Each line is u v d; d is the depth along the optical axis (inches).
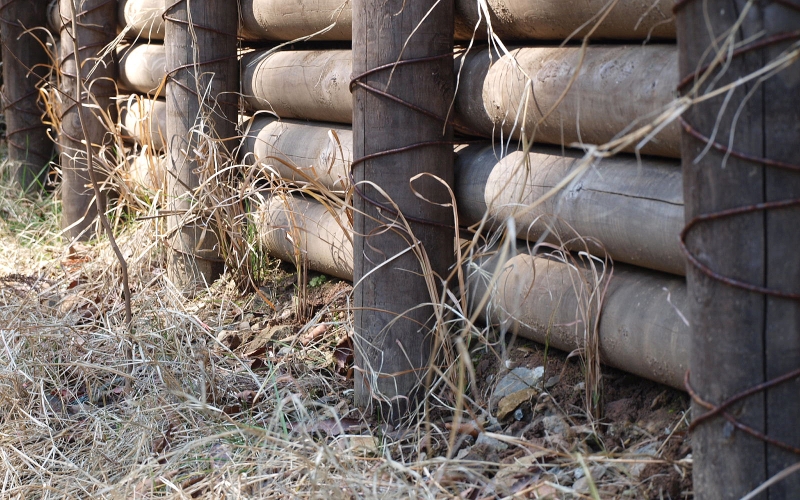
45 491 102.3
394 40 105.5
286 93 150.0
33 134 230.5
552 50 102.2
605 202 95.3
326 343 135.1
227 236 162.1
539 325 106.8
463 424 107.0
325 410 113.3
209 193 148.6
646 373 95.2
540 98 100.4
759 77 63.4
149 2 187.6
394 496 87.8
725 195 66.9
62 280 165.2
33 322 137.8
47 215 213.6
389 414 113.2
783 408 67.9
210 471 101.7
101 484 97.7
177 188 163.0
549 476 92.3
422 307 112.3
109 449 109.3
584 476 89.8
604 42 100.3
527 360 112.9
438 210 111.3
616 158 98.7
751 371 68.4
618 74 91.3
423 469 96.0
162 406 111.0
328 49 147.5
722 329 69.2
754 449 69.4
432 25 106.3
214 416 115.6
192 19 155.6
